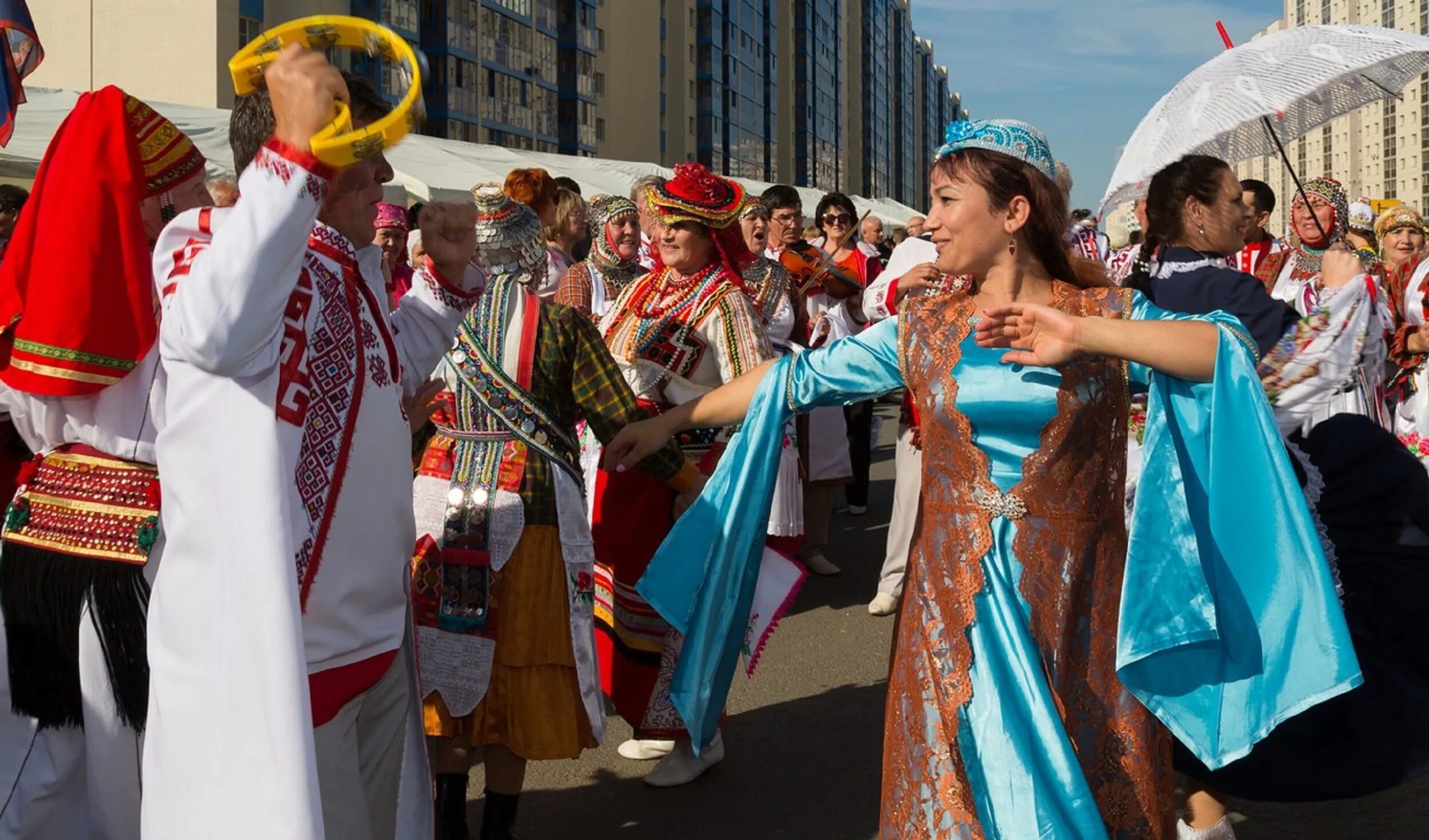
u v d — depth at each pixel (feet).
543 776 13.99
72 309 7.39
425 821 8.73
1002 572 7.97
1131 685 7.88
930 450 8.34
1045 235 8.39
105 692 7.88
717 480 9.39
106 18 100.99
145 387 7.79
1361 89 13.96
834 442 23.47
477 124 160.25
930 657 8.06
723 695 9.66
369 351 7.81
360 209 7.98
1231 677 7.90
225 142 41.52
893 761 8.27
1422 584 10.11
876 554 25.66
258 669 6.62
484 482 10.96
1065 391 7.95
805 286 23.27
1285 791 10.24
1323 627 7.58
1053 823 7.40
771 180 290.15
